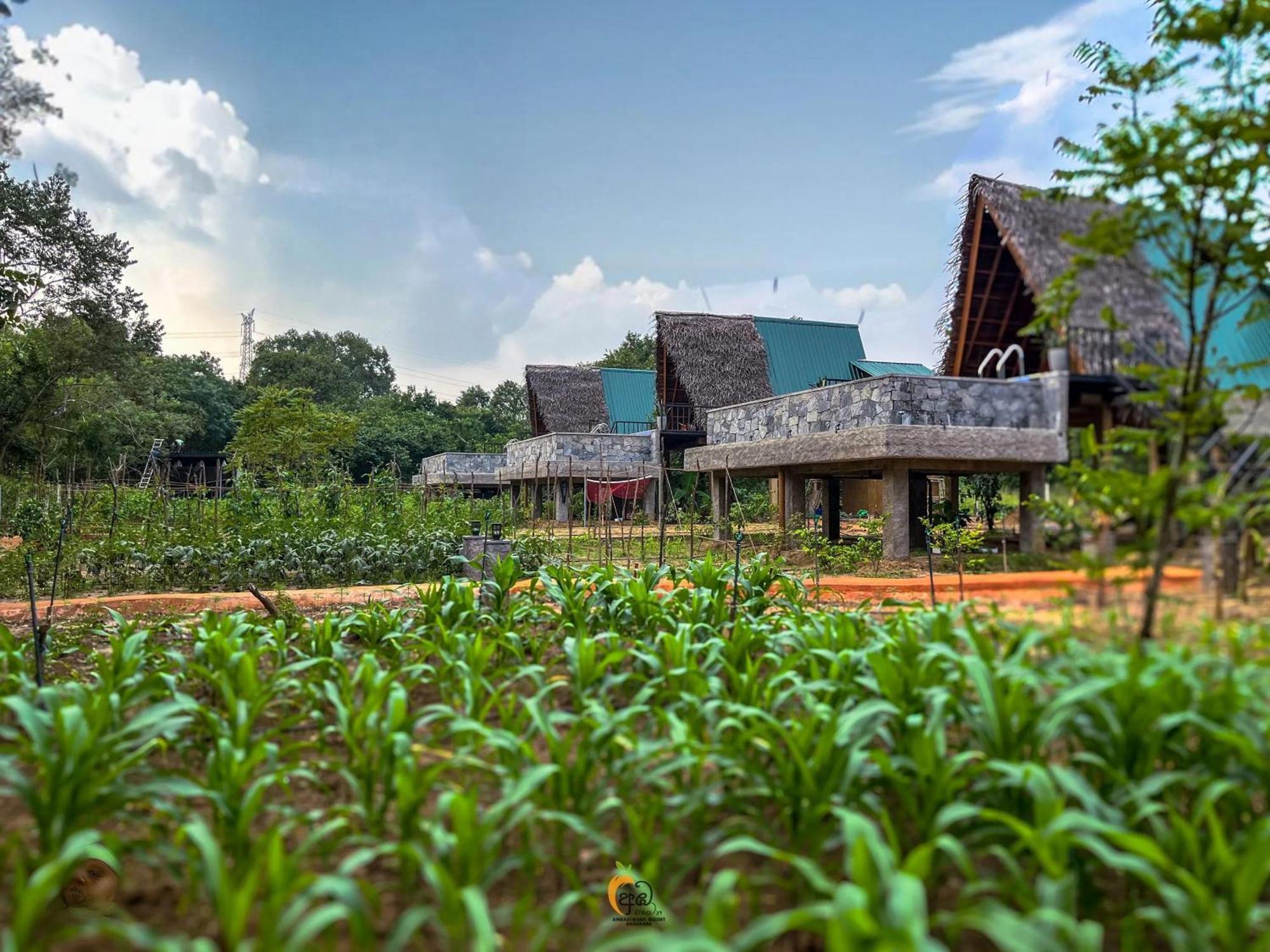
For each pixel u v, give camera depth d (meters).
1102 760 3.12
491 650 4.80
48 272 19.95
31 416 22.92
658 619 6.04
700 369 23.88
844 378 25.34
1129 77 4.06
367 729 3.80
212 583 11.94
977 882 2.77
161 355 42.38
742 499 24.47
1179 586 3.92
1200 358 3.85
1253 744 2.84
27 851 3.13
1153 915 2.41
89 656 6.41
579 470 25.02
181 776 3.46
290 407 26.97
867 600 5.96
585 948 2.73
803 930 2.79
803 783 3.20
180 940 2.44
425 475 36.31
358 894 2.33
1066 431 5.64
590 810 3.25
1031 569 5.74
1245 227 3.75
